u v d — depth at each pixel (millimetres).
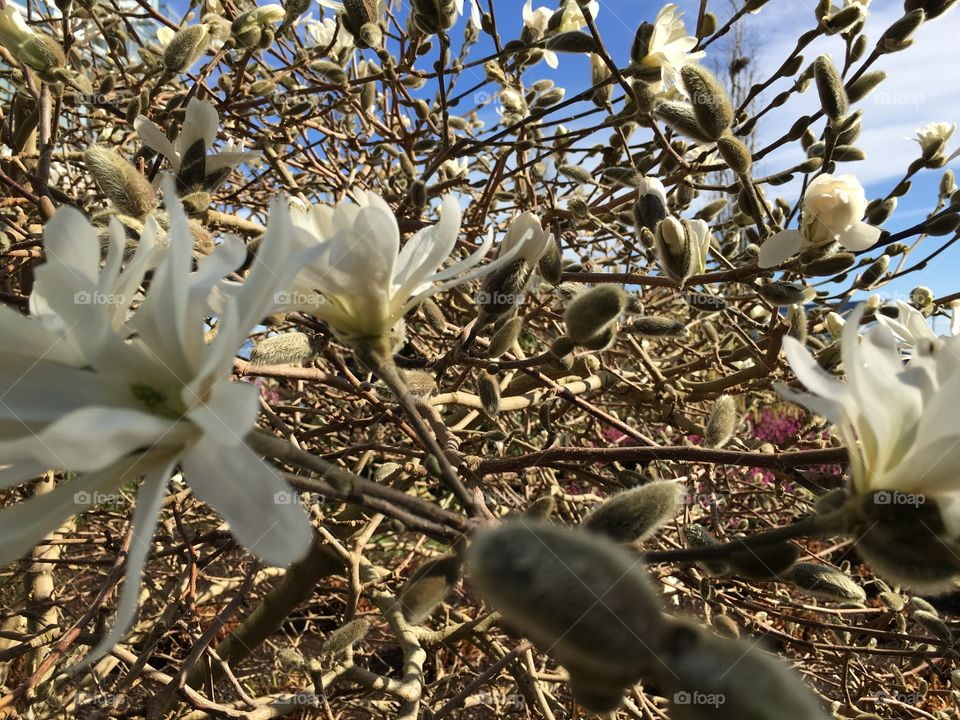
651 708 312
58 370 119
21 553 116
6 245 292
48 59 261
